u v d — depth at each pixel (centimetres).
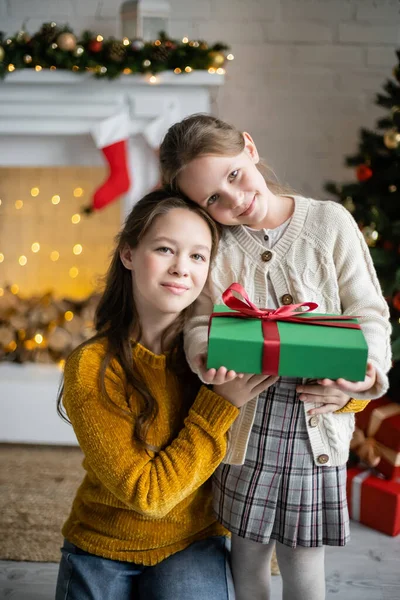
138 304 126
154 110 233
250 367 101
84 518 129
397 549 187
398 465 197
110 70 223
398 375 216
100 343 127
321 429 123
